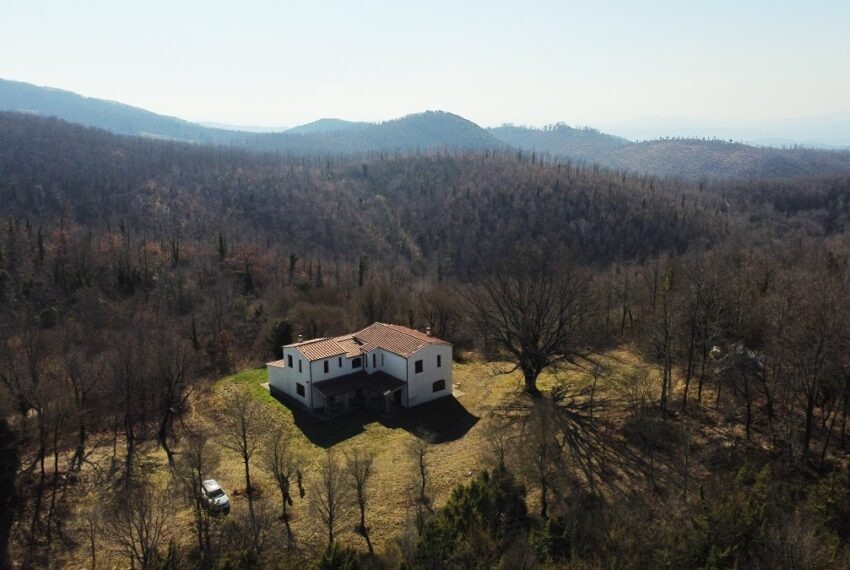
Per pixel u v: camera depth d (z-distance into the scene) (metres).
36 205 153.25
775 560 28.00
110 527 35.09
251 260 117.44
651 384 58.66
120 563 37.09
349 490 40.69
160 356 59.28
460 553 30.77
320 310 83.81
